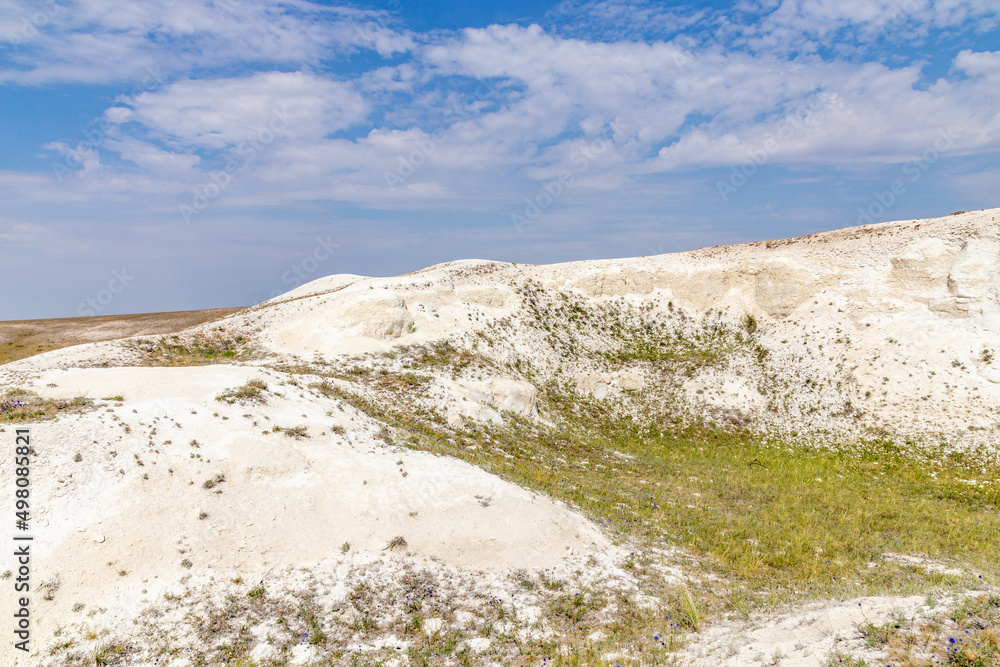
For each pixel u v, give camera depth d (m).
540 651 11.67
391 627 12.42
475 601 13.51
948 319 34.91
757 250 48.09
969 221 39.00
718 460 30.36
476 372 35.16
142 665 10.70
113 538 12.76
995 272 34.50
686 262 47.84
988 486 25.61
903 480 26.95
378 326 37.06
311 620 12.31
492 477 19.23
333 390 26.09
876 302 37.72
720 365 38.88
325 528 15.13
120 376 19.55
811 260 42.34
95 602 11.62
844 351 36.16
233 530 14.11
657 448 32.28
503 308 44.47
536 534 16.33
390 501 16.33
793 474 27.72
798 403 34.41
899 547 17.88
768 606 13.24
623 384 38.41
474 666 11.16
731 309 44.06
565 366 40.28
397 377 31.58
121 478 14.07
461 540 15.55
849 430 31.72
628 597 14.01
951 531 19.39
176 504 14.09
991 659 7.76
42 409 15.73
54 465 13.55
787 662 8.90
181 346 35.94
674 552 16.97
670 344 42.88
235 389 19.22
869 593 13.37
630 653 11.15
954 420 30.08
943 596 10.82
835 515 20.98
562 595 14.04
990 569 15.98
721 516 20.33
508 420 30.91
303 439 18.05
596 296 47.28
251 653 11.25
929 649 8.40
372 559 14.38
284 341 38.06
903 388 32.59
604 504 20.52
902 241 40.56
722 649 10.39
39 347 56.47
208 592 12.56
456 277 48.44
